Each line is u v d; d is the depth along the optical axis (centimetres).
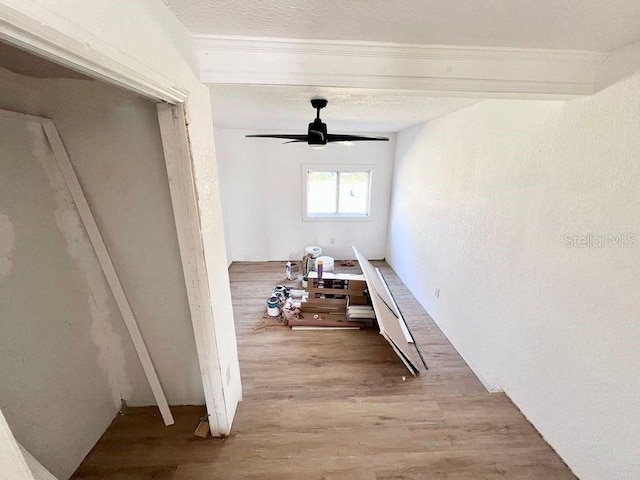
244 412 189
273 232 524
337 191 519
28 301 127
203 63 129
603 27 110
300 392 216
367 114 308
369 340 291
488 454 164
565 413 160
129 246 155
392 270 499
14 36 48
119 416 182
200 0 94
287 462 157
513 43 127
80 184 142
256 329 312
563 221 159
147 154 141
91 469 152
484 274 235
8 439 47
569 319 156
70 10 58
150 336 173
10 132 120
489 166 227
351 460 159
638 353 123
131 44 80
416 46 130
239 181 493
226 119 356
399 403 203
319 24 111
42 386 133
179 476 149
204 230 140
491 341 225
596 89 139
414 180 401
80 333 155
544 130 171
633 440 126
